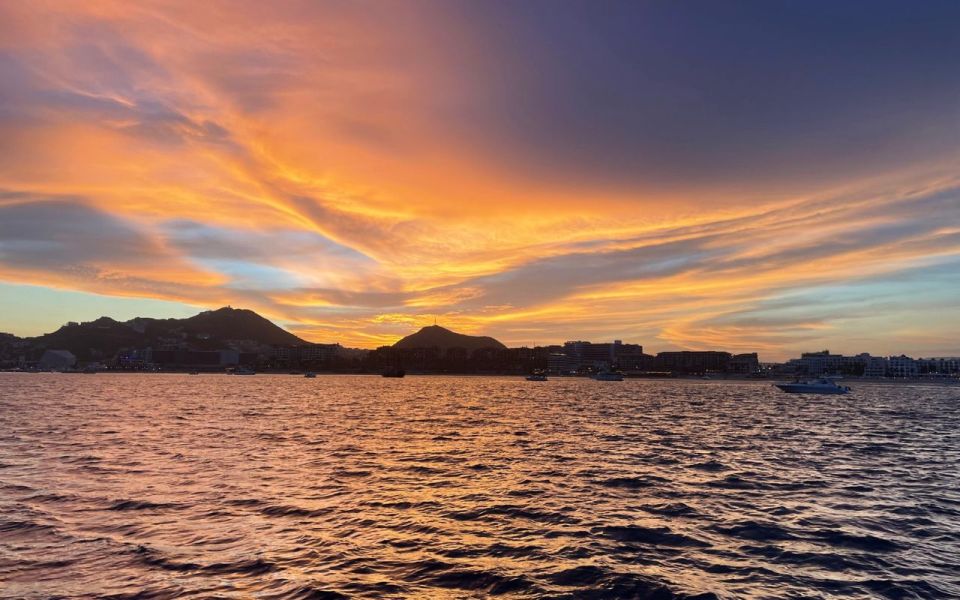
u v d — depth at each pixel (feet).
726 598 51.21
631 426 224.12
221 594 49.62
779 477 111.14
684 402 444.55
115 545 62.59
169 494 87.86
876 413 327.67
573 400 465.88
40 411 258.57
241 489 92.58
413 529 71.51
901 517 80.28
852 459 137.59
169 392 511.40
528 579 55.01
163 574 54.19
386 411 303.68
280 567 56.90
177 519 73.67
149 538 65.36
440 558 60.80
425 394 569.23
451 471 113.60
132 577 53.26
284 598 49.14
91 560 57.72
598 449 151.12
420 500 87.30
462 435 183.42
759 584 54.85
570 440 171.94
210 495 87.86
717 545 66.80
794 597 51.80
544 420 250.78
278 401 389.39
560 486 99.40
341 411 298.35
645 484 102.01
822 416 297.12
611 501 88.33
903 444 170.81
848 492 97.14
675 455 141.08
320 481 100.58
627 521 76.59
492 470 115.24
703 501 89.10
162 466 113.39
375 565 58.23
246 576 54.19
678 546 66.33
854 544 67.56
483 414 288.51
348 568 57.11
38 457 121.80
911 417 294.25
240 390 591.78
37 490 88.99
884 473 116.88
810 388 559.79
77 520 72.28
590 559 61.05
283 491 91.66
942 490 99.66
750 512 82.28
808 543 67.92
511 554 62.49
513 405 381.19
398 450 144.25
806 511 83.20
